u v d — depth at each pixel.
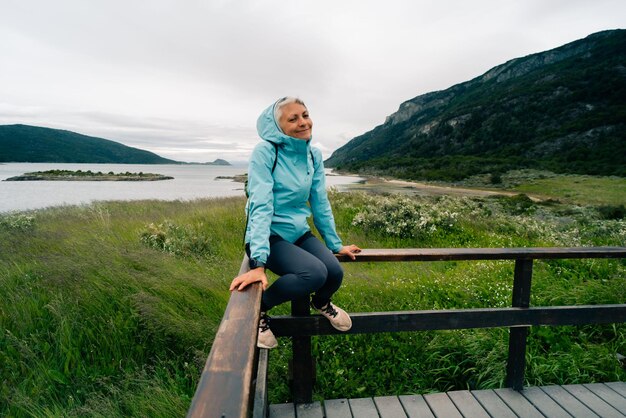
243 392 0.79
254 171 1.75
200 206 12.78
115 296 3.86
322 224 2.12
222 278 4.85
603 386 2.55
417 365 3.06
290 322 2.11
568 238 8.39
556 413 2.26
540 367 2.84
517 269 2.35
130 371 2.88
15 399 2.46
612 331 3.54
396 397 2.43
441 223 9.41
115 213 11.09
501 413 2.27
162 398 2.47
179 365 3.07
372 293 4.56
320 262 1.72
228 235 8.06
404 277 5.41
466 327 2.28
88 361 3.05
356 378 2.92
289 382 2.44
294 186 1.83
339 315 2.03
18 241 6.35
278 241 1.85
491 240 8.30
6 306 3.63
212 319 3.60
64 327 3.26
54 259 4.87
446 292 4.73
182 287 4.16
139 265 4.88
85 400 2.62
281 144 1.82
